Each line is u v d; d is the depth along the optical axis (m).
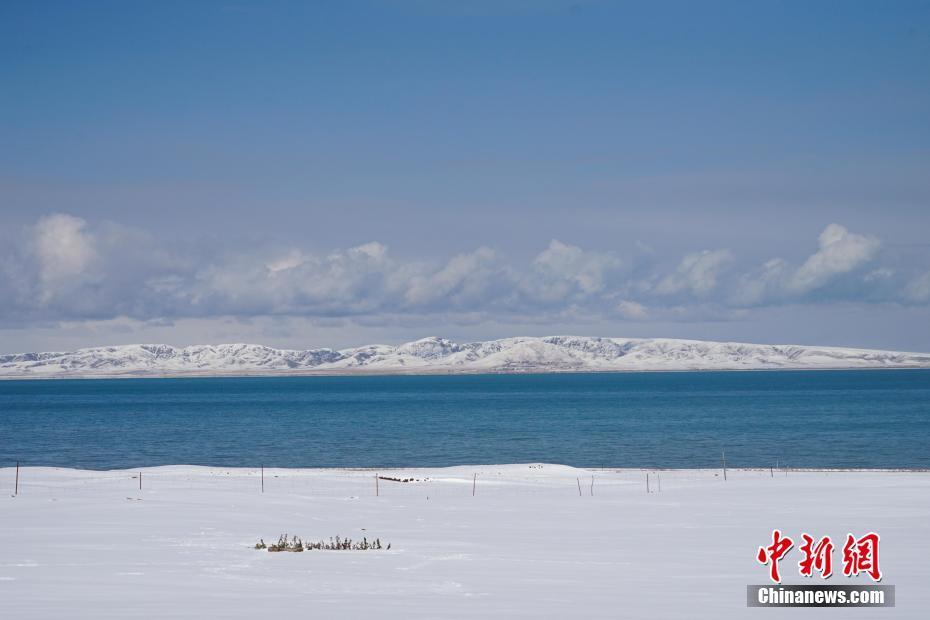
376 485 65.19
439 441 124.69
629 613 23.53
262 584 27.50
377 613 23.03
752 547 37.00
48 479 70.75
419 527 44.12
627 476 76.12
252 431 145.38
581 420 164.88
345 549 36.03
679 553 35.28
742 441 118.62
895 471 80.75
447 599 25.23
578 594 26.25
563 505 54.22
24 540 37.66
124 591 25.97
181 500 53.78
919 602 25.92
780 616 23.59
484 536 40.75
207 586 26.98
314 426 156.62
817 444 113.38
